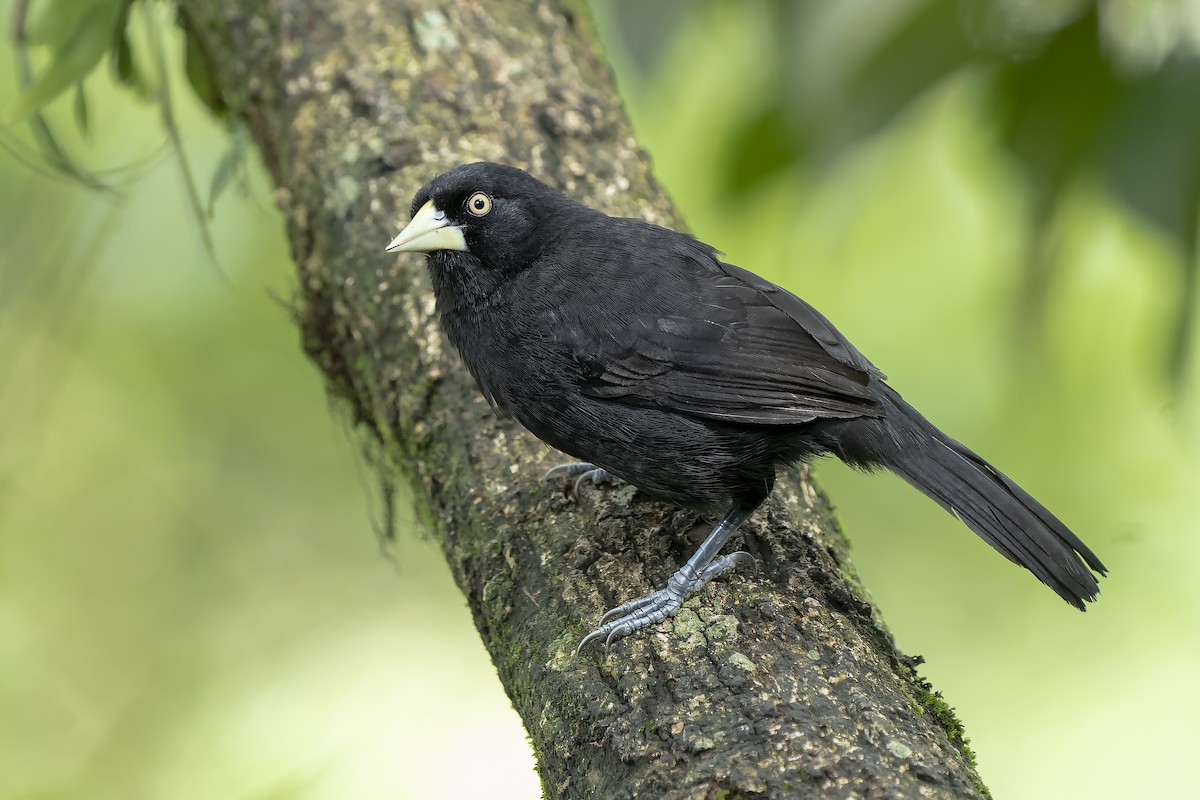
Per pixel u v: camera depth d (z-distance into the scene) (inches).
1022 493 290.0
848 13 377.7
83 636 557.3
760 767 225.1
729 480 299.0
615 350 298.7
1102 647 537.6
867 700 242.4
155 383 579.2
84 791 475.2
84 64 406.3
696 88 504.7
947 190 532.7
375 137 381.1
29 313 458.6
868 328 547.2
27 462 551.2
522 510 306.2
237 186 444.8
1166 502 529.3
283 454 609.6
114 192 430.3
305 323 391.5
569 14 424.8
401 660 577.3
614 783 238.1
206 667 567.2
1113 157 375.9
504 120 386.3
